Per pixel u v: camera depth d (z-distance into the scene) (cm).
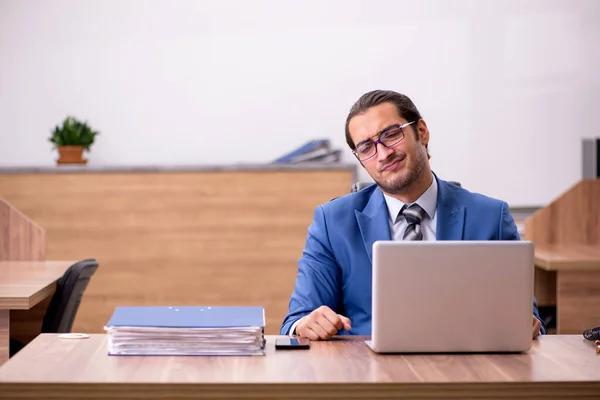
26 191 456
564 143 505
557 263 356
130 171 457
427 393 163
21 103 498
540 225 413
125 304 461
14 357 183
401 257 186
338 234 236
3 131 497
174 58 500
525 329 189
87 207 458
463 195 238
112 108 500
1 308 269
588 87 505
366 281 231
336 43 503
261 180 460
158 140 502
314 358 184
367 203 241
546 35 503
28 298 270
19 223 377
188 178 459
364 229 234
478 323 188
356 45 504
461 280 187
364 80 505
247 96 503
